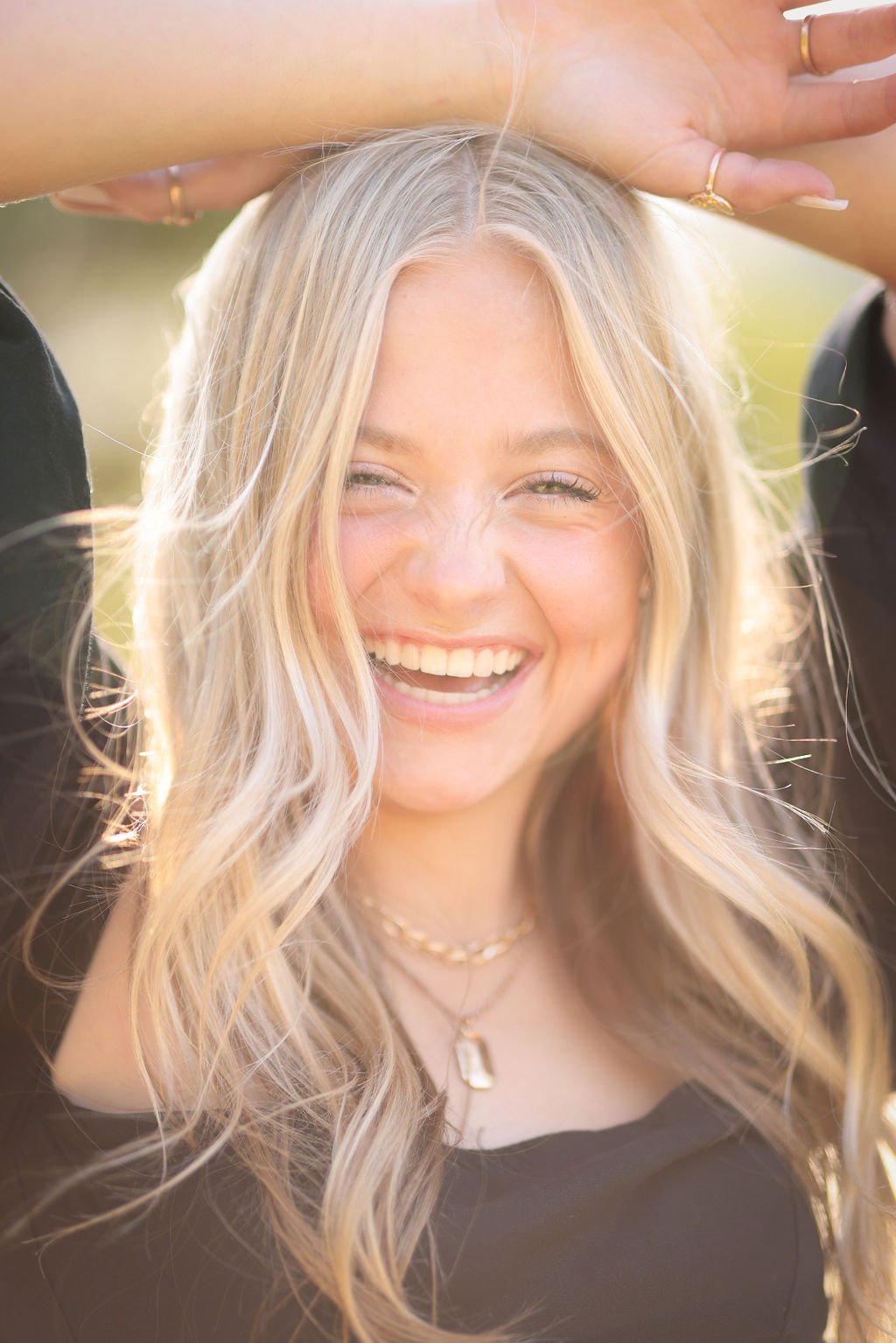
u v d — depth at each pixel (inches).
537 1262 51.0
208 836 52.2
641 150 51.8
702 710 62.8
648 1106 58.4
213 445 54.8
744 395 63.7
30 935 49.9
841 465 60.9
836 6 88.9
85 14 48.8
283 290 52.2
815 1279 56.7
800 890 60.7
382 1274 48.3
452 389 50.0
